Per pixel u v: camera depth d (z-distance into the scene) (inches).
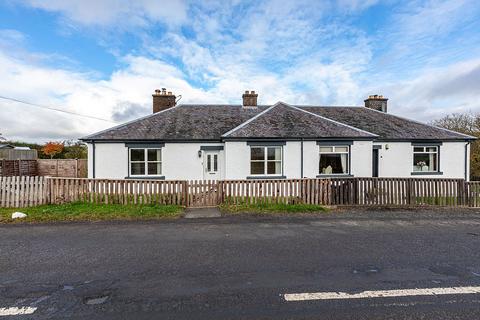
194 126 632.4
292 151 573.9
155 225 293.4
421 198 415.5
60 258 199.8
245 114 707.4
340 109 799.7
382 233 265.7
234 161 557.0
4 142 1467.8
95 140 568.1
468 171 661.9
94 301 141.8
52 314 130.3
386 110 835.4
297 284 159.6
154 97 730.8
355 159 585.0
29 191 378.0
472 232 270.7
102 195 392.5
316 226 291.9
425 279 166.6
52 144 1285.7
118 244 230.8
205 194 398.9
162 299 143.5
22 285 158.9
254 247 223.3
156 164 596.4
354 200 414.0
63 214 330.3
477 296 147.3
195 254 207.5
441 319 126.9
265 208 377.1
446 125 1051.3
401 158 645.9
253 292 150.6
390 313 131.3
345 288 155.0
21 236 252.5
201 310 133.4
